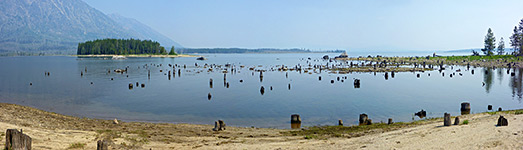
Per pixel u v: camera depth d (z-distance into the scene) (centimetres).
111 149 2045
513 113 3016
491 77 9612
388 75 10356
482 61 16550
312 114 4275
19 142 1636
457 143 1909
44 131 2339
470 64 15175
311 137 2578
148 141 2441
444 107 4759
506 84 7819
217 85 7806
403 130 2545
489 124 2367
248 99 5616
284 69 12950
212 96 5978
